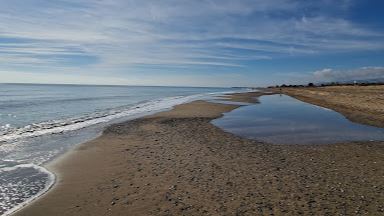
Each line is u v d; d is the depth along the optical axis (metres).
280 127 21.55
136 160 12.62
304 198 8.40
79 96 75.69
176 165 11.77
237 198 8.47
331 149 14.35
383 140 16.39
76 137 18.19
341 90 70.31
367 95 45.19
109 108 39.84
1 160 12.89
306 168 11.22
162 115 29.00
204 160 12.46
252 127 21.62
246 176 10.33
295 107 37.88
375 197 8.39
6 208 8.14
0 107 39.62
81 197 8.79
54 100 56.03
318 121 24.34
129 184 9.76
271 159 12.58
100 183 9.93
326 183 9.55
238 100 54.81
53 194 9.04
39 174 10.98
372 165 11.54
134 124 23.05
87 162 12.48
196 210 7.79
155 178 10.27
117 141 16.69
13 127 22.53
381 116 25.36
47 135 18.91
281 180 9.88
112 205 8.20
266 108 36.88
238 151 14.07
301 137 17.66
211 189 9.17
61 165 12.09
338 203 8.03
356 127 21.00
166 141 16.56
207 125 22.61
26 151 14.54
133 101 56.41
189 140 16.81
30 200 8.63
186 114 29.91
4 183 10.04
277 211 7.62
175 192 8.99
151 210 7.85
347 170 10.91
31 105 43.47
